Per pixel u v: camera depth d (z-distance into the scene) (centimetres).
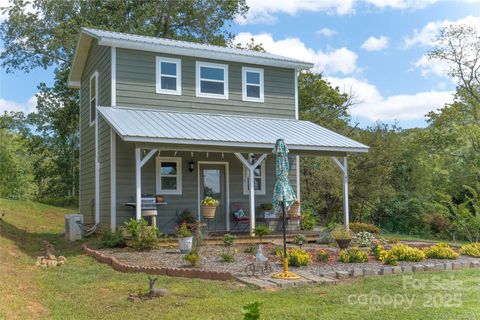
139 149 1329
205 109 1738
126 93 1612
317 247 1389
